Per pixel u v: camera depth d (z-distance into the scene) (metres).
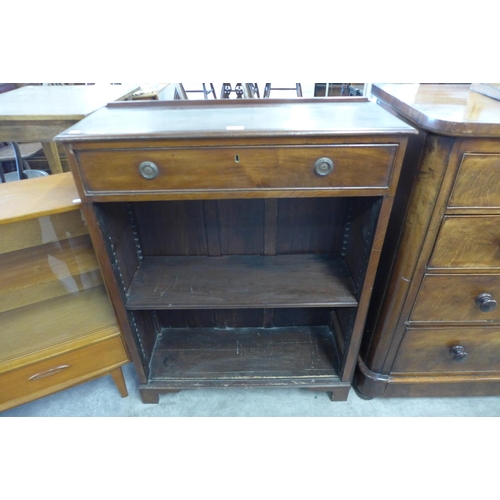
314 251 1.18
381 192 0.77
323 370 1.21
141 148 0.70
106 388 1.29
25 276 0.95
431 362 1.10
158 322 1.36
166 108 0.92
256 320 1.37
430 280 0.91
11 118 0.99
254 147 0.70
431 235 0.84
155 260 1.16
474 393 1.16
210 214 1.09
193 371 1.22
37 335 1.06
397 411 1.20
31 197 0.86
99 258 0.88
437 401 1.23
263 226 1.12
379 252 0.87
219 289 1.02
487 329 1.01
